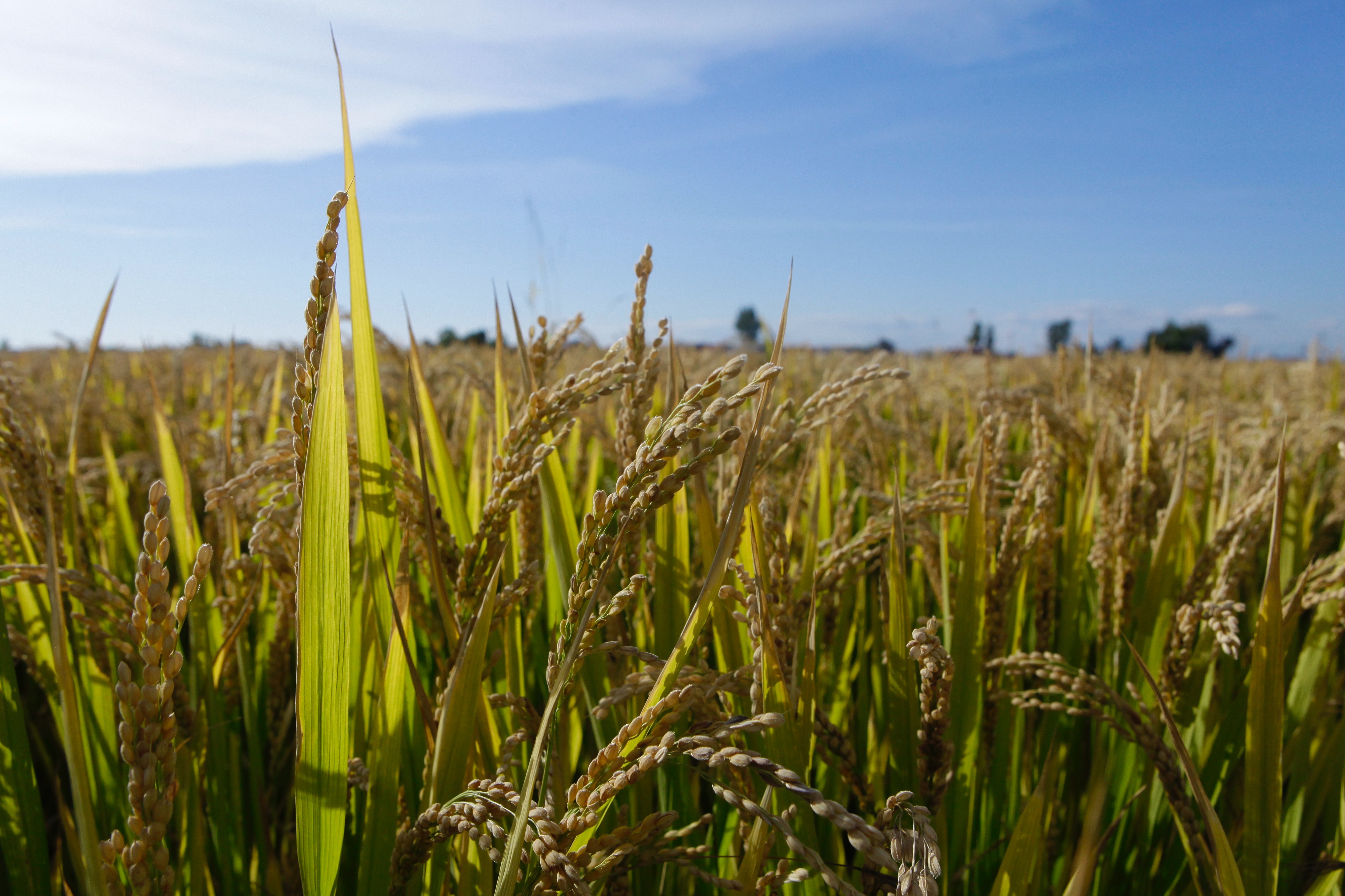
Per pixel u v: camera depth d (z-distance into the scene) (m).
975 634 0.38
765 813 0.22
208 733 0.39
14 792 0.31
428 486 0.33
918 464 0.76
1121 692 0.48
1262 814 0.34
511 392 0.51
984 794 0.41
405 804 0.35
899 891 0.22
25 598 0.41
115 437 1.38
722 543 0.25
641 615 0.44
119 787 0.40
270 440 0.71
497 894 0.25
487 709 0.35
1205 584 0.46
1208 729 0.47
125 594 0.36
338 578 0.26
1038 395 0.61
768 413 0.29
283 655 0.46
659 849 0.31
